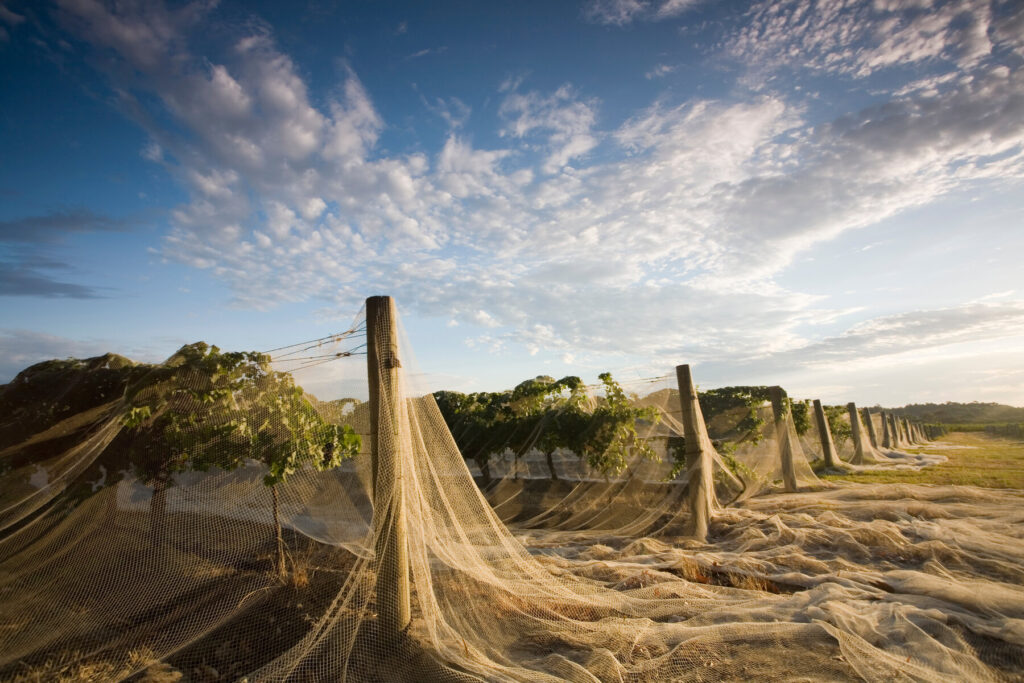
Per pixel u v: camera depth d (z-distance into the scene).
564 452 11.75
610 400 10.95
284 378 5.18
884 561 6.83
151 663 3.94
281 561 4.91
